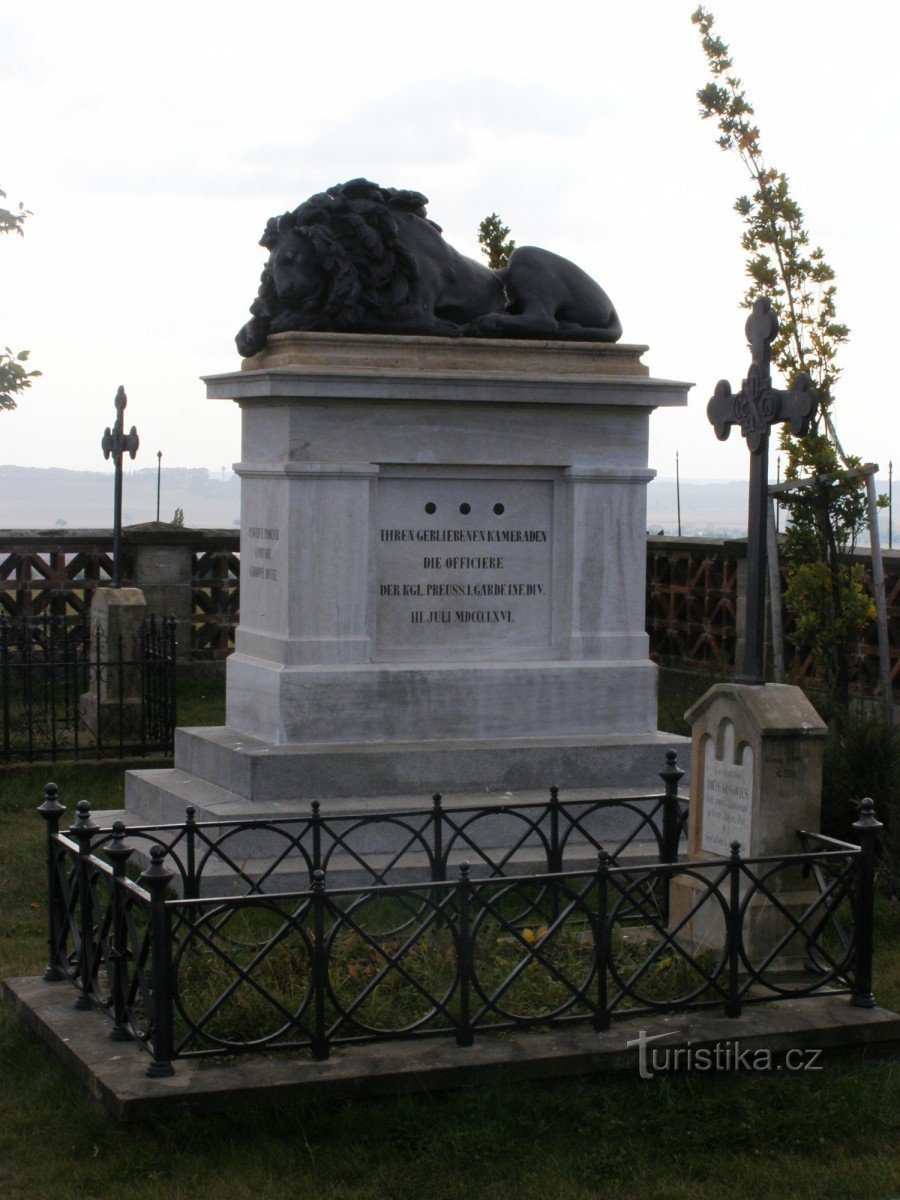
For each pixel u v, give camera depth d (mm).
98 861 6180
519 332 9602
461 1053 5602
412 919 7023
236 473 9664
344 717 9062
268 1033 5707
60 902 6613
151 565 15914
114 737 12742
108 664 12008
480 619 9477
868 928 6191
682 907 7113
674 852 7676
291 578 9016
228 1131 5277
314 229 9141
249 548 9586
